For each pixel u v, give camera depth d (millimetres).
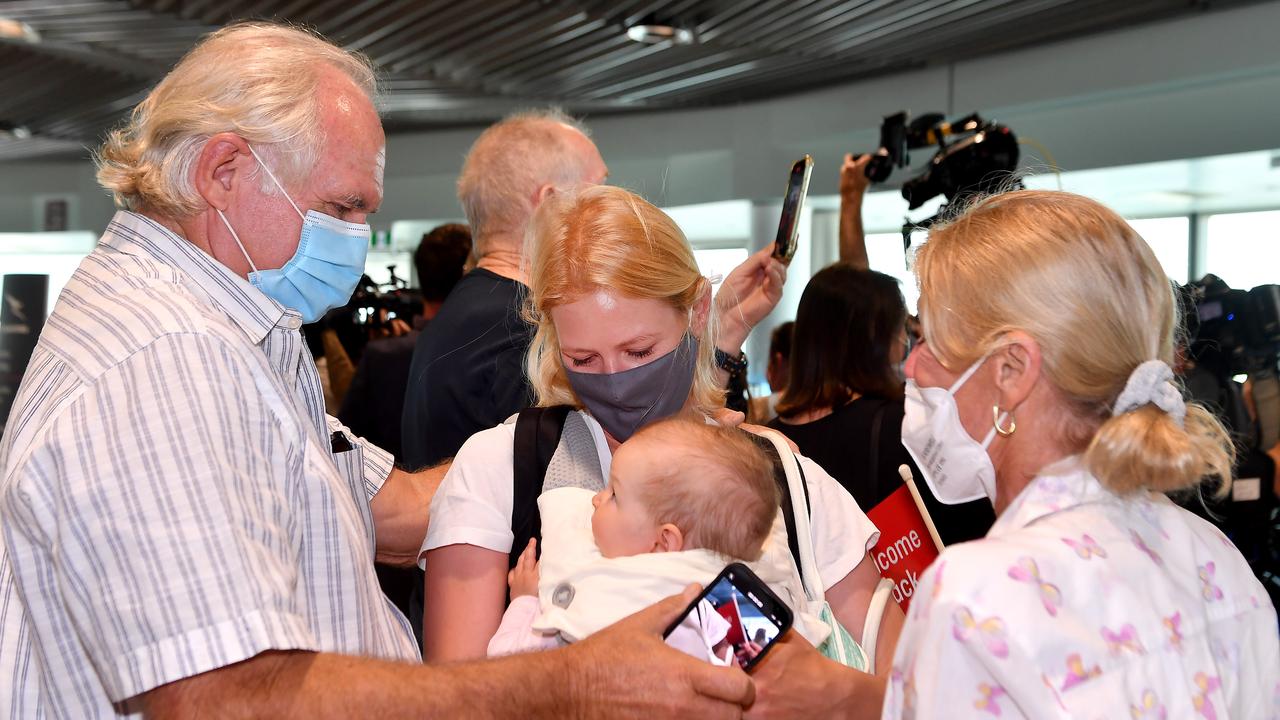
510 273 2465
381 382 3631
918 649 982
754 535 1362
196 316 1259
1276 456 2951
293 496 1273
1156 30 5812
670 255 1466
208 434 1156
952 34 6117
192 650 1067
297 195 1423
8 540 1179
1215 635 1081
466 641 1447
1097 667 952
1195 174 6277
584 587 1347
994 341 1112
